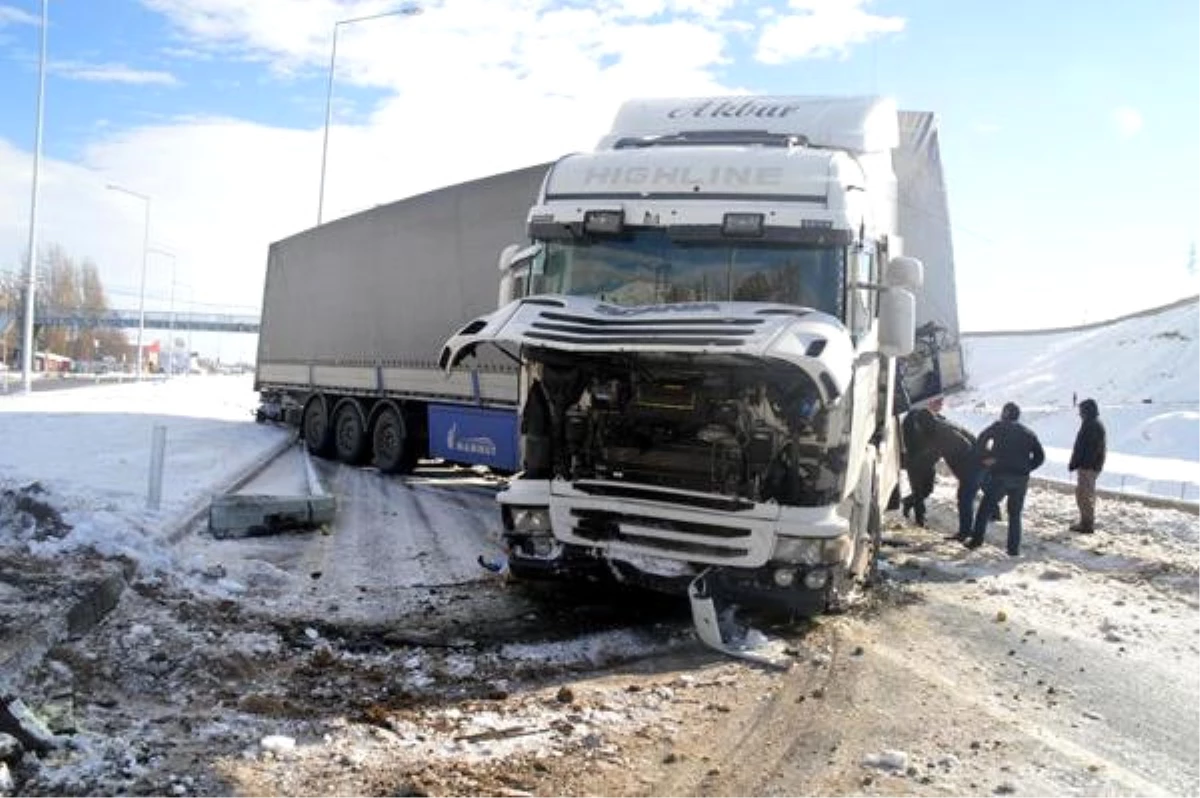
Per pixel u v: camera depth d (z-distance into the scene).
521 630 7.42
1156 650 7.70
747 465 7.20
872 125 9.22
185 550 9.27
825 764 5.15
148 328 113.38
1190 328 56.91
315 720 5.38
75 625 6.27
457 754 5.00
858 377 7.66
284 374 21.02
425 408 16.75
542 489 7.75
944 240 13.33
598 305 7.66
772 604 7.49
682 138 9.23
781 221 7.64
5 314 80.00
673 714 5.79
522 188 13.48
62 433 18.47
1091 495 13.48
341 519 12.02
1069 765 5.30
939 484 19.56
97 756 4.62
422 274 15.80
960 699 6.32
